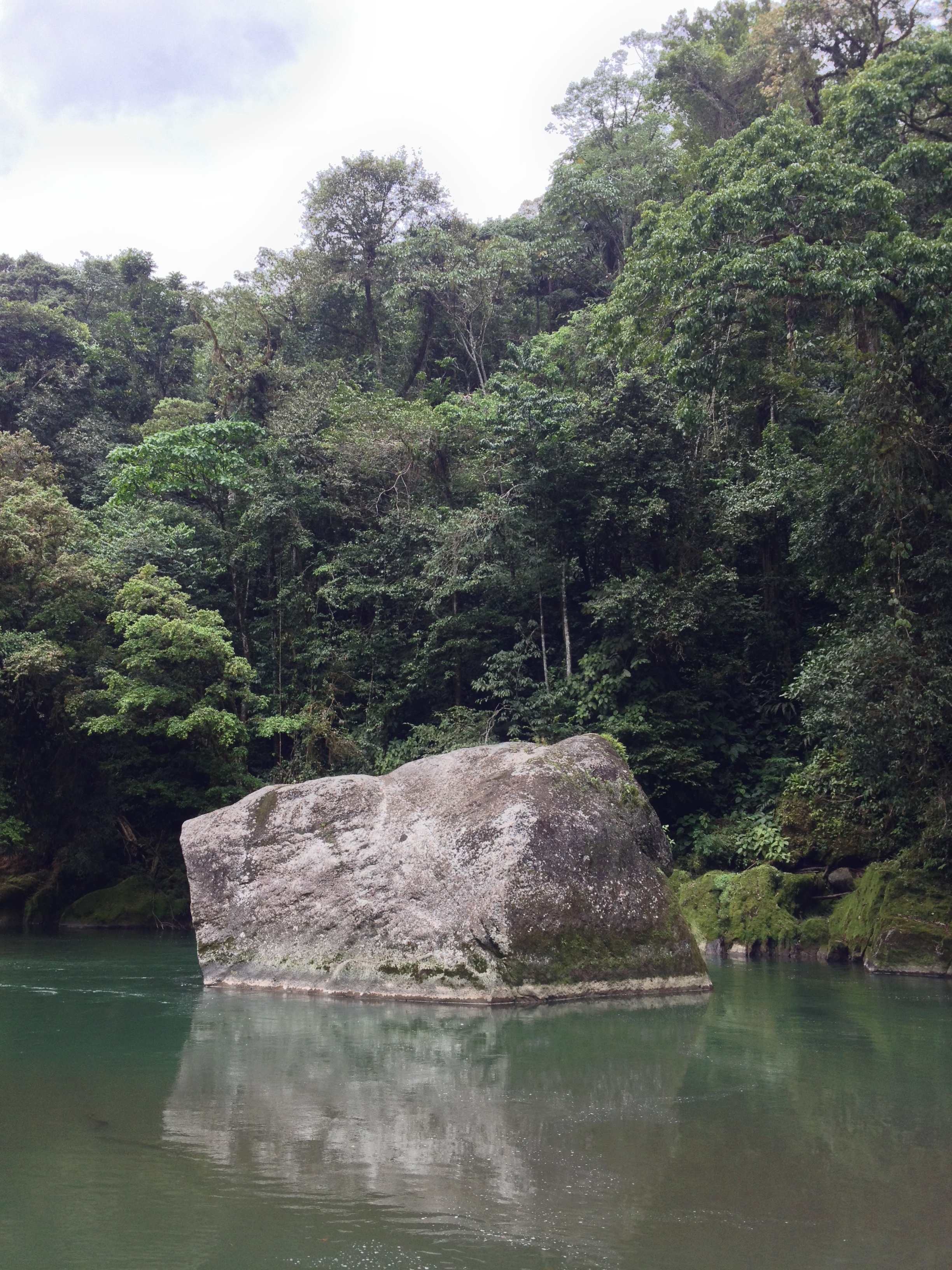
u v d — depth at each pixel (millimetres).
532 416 19062
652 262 15305
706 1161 4367
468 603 21250
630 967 9172
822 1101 5449
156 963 11969
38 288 34906
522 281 32188
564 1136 4738
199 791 19172
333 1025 7629
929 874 12797
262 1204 3836
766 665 18984
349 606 21922
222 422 22266
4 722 18922
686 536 19094
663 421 19031
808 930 13367
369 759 19922
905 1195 3969
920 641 12969
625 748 17453
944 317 12656
